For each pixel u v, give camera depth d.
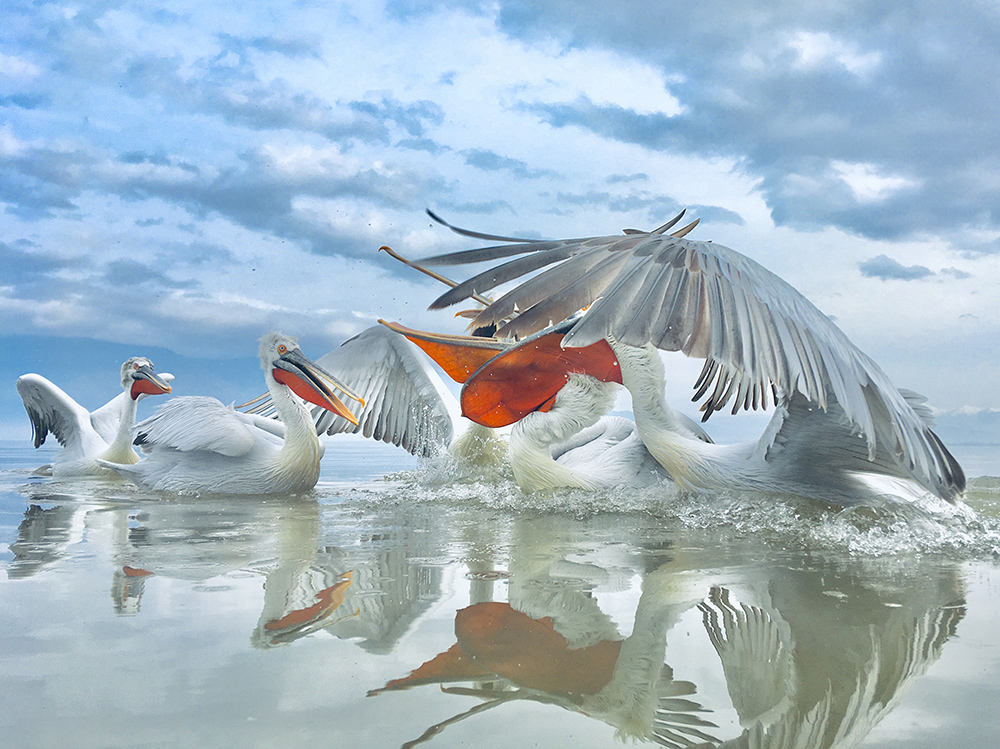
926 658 1.69
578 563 2.82
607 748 1.20
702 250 2.55
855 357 2.81
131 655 1.68
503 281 3.02
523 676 1.55
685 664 1.64
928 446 3.07
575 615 2.04
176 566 2.78
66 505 4.97
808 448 3.89
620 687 1.49
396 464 9.85
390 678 1.53
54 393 8.38
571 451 6.12
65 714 1.35
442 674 1.55
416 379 6.89
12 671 1.58
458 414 6.86
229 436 5.87
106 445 8.25
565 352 5.16
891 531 3.50
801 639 1.83
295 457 5.88
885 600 2.22
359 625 1.93
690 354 2.22
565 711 1.36
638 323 2.24
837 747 1.23
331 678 1.53
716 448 4.39
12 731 1.28
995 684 1.52
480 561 2.88
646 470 5.29
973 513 3.72
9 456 11.90
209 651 1.71
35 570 2.71
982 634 1.87
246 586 2.42
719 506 4.19
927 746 1.23
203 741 1.23
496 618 2.00
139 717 1.33
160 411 6.09
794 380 2.37
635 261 2.43
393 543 3.35
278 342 6.10
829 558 2.94
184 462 6.00
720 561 2.88
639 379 4.56
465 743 1.21
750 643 1.79
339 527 3.91
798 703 1.42
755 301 2.44
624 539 3.44
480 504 4.96
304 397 6.16
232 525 4.00
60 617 2.02
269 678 1.53
